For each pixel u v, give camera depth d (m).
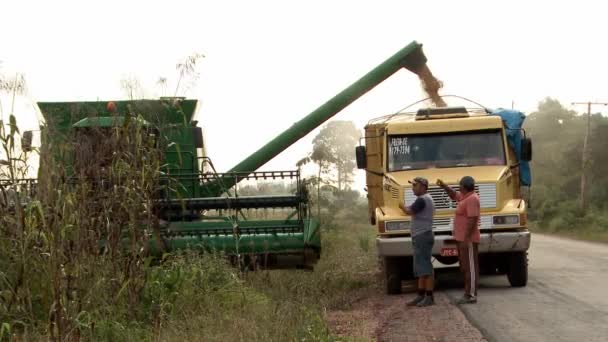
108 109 12.18
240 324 9.01
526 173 15.43
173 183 12.70
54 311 7.88
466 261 12.47
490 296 13.30
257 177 13.58
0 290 8.53
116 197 9.41
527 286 14.66
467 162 14.75
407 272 14.77
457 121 14.98
